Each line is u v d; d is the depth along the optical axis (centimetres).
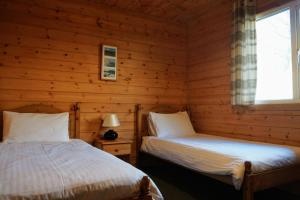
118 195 132
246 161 184
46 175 132
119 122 346
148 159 370
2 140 262
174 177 314
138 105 365
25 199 110
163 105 392
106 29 349
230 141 287
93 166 150
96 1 340
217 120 353
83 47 331
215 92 358
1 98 282
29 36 300
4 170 142
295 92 256
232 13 319
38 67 303
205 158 226
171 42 407
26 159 172
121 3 347
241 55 299
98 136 336
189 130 369
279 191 254
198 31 397
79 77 327
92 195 125
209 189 266
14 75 290
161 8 364
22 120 265
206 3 348
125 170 145
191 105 409
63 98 315
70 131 317
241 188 188
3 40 286
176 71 409
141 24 379
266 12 288
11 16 292
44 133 266
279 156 203
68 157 179
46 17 310
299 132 246
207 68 375
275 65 282
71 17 326
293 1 261
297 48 256
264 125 282
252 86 288
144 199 137
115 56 352
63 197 118
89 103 332
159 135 343
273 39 286
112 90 350
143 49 379
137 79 371
